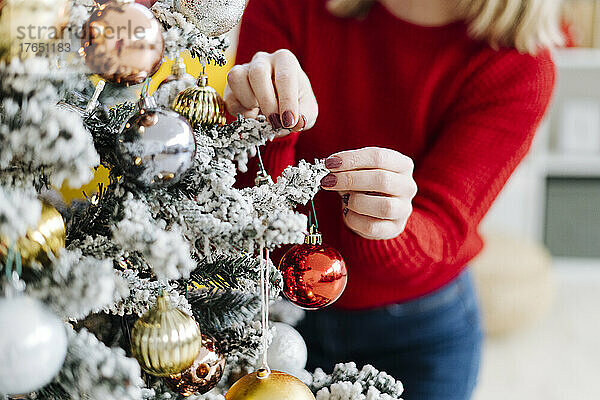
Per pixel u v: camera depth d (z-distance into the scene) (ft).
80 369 1.74
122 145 1.93
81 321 2.38
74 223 2.15
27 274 1.73
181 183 2.06
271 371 2.36
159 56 1.92
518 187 11.41
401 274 3.17
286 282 2.50
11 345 1.63
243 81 2.58
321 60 4.02
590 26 11.14
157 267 1.74
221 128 2.32
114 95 2.28
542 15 3.64
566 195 11.60
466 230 3.33
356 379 2.55
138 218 1.89
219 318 2.45
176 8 2.19
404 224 2.81
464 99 3.81
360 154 2.56
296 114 2.45
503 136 3.59
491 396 8.47
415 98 3.90
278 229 1.90
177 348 2.09
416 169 4.05
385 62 3.94
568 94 12.03
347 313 4.09
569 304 11.07
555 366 9.21
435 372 4.08
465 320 4.27
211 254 2.04
